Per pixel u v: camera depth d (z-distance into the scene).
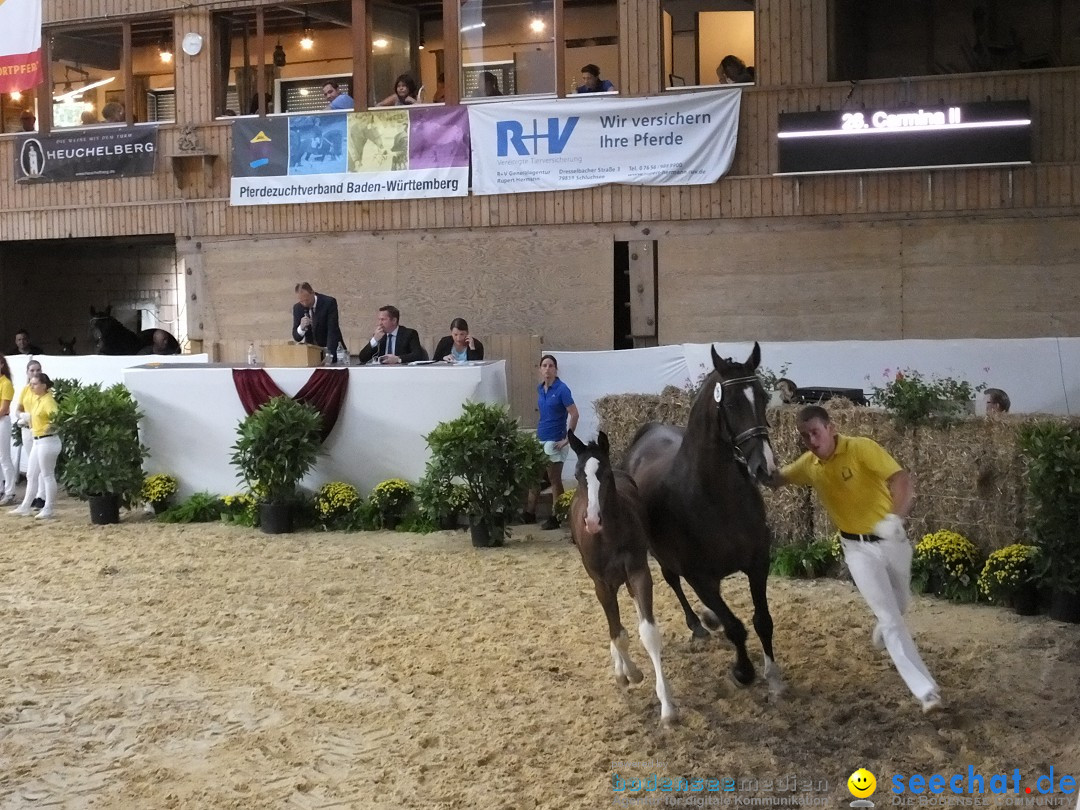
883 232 14.73
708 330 15.45
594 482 6.25
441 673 7.43
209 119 17.56
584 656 7.69
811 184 14.95
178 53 17.66
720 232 15.33
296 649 8.07
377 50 17.12
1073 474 7.84
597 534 6.33
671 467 6.91
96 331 20.09
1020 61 15.52
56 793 5.70
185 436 13.76
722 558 6.57
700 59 16.62
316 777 5.81
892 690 6.78
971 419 9.04
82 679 7.48
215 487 13.73
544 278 16.06
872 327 14.83
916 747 5.88
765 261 15.19
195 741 6.36
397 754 6.07
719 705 6.58
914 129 14.31
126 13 17.89
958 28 16.83
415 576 10.28
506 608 9.03
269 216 17.30
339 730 6.47
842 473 6.16
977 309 14.44
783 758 5.82
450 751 6.08
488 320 16.34
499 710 6.70
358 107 16.81
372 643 8.16
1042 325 14.20
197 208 17.69
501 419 11.73
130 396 13.86
